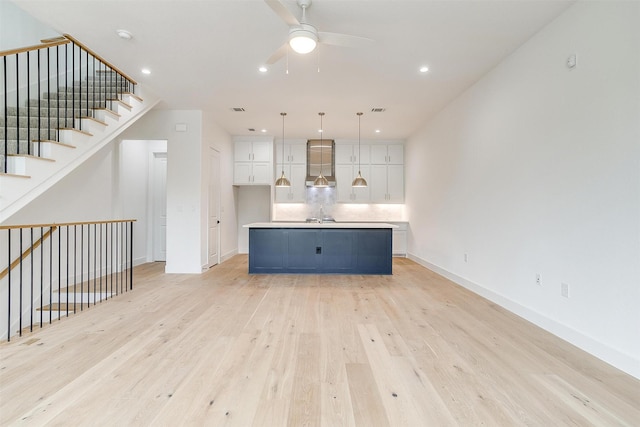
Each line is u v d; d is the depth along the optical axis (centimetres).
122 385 196
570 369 218
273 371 214
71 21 282
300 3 253
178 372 212
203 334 277
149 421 163
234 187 744
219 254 639
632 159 212
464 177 447
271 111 539
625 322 216
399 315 330
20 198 291
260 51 336
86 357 233
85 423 161
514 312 335
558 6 262
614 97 224
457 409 175
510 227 344
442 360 231
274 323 305
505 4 259
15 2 254
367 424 163
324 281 484
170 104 506
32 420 163
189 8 263
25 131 351
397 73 388
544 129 293
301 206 781
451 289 437
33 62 435
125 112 412
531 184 310
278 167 754
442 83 419
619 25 220
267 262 527
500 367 221
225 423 162
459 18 278
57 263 447
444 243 519
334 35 248
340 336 275
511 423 163
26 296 405
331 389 194
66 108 365
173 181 535
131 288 432
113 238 552
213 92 454
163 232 674
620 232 220
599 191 236
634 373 208
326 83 419
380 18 278
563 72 270
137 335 274
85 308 374
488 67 373
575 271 258
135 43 321
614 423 163
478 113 409
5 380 201
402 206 778
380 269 527
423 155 621
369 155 752
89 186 500
